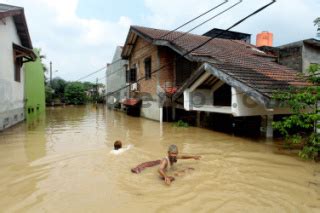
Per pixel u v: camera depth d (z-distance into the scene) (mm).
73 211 4125
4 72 12188
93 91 41688
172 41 13820
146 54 17844
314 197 4648
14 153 7777
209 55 11820
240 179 5543
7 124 12820
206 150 8125
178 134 11117
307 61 14336
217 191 4910
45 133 11523
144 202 4434
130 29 18312
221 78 9867
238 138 10094
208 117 13336
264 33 19078
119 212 4086
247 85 8711
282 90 8633
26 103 17844
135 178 5574
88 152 7863
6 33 12500
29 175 5797
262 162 6785
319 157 7180
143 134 11180
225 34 21359
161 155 7508
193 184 5246
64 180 5477
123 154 7598
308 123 7137
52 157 7289
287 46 15016
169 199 4555
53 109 29641
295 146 8539
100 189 4992
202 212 4090
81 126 13977
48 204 4375
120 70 26469
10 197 4664
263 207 4262
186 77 14984
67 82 40812
